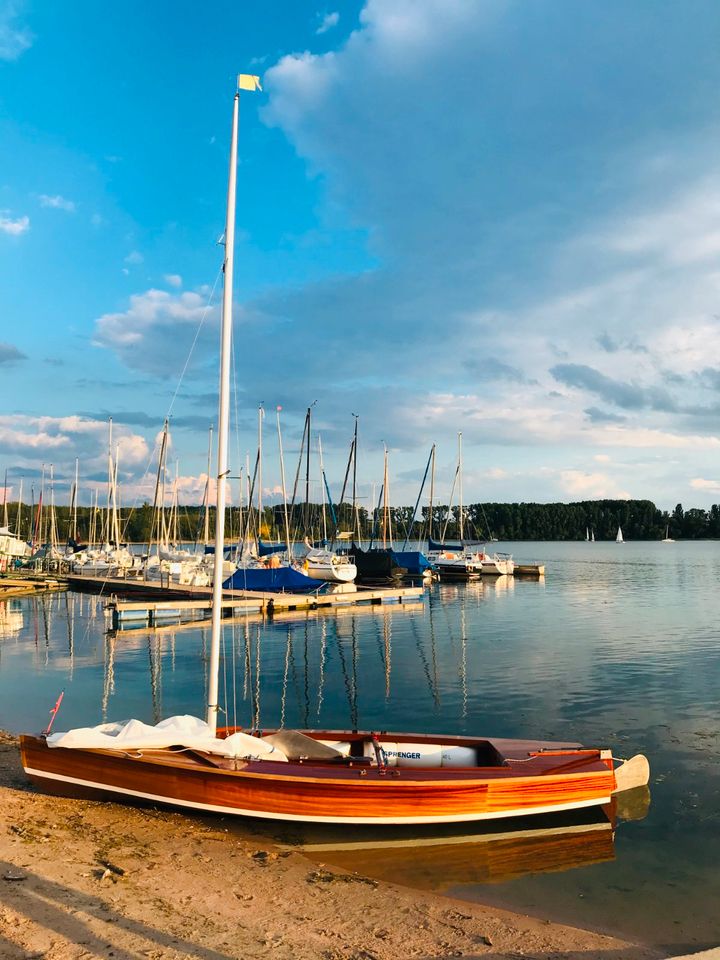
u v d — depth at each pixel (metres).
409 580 63.56
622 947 7.56
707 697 19.48
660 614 39.25
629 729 16.44
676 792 12.56
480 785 10.65
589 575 73.44
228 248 12.08
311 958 6.88
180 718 11.55
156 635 33.50
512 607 43.78
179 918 7.55
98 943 6.82
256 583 45.38
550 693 20.17
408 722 17.47
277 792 10.39
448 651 27.89
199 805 10.53
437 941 7.48
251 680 22.91
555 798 11.02
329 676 23.44
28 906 7.45
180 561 59.56
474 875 9.53
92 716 18.44
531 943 7.54
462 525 76.31
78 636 33.28
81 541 90.38
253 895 8.35
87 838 9.55
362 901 8.42
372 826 10.51
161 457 61.34
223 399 12.05
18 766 12.92
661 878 9.46
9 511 103.44
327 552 57.53
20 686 22.14
